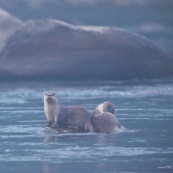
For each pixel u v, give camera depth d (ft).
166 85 175.73
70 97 153.58
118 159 86.84
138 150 92.12
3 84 179.32
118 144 96.37
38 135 104.27
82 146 95.14
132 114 125.49
